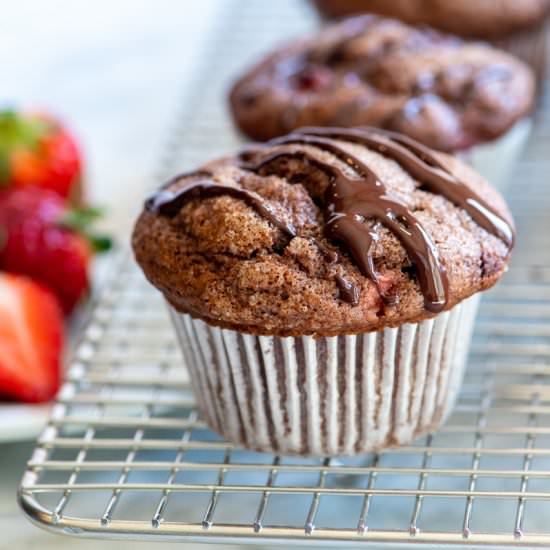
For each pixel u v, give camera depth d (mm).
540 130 660
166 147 659
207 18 870
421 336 508
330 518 552
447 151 583
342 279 495
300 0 733
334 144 516
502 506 552
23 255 619
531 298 581
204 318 510
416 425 526
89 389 570
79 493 558
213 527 486
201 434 563
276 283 497
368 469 502
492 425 567
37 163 654
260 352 509
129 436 560
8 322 590
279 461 524
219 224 504
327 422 521
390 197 503
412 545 482
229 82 703
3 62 817
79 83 783
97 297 610
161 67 802
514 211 626
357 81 600
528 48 669
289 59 615
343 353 507
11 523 550
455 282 501
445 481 561
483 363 574
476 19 655
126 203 667
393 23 623
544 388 534
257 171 518
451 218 507
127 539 487
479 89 592
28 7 897
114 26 869
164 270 511
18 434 562
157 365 577
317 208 506
